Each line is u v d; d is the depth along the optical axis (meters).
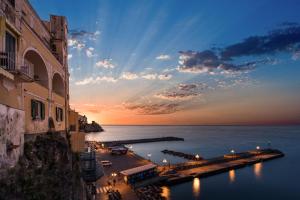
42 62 20.38
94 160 32.34
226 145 181.62
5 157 11.38
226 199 55.84
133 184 52.19
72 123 31.05
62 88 28.06
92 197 35.06
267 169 87.12
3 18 12.41
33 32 17.75
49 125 21.67
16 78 14.03
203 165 81.62
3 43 12.95
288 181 71.31
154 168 60.91
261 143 199.12
